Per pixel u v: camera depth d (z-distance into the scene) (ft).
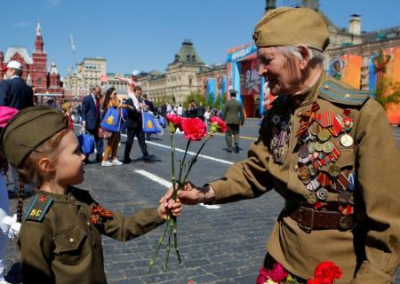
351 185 4.90
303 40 5.04
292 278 5.21
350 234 4.95
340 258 4.94
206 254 12.32
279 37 5.08
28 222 4.87
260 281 5.52
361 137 4.76
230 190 6.09
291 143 5.31
